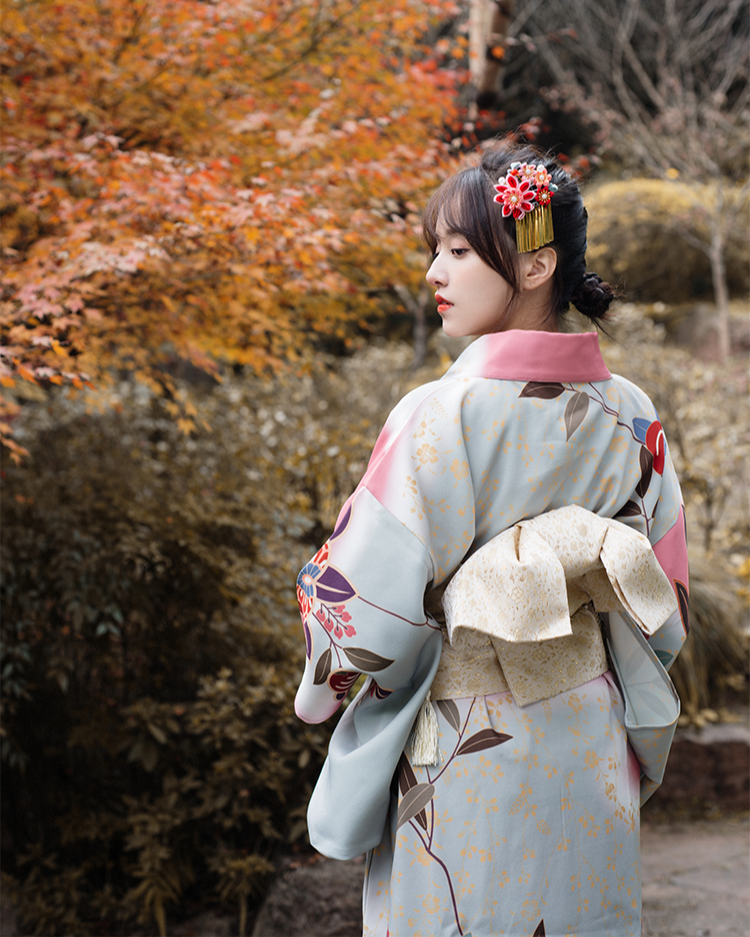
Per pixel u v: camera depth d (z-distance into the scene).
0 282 2.43
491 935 1.10
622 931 1.17
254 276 2.53
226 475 3.59
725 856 2.71
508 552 1.09
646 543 1.14
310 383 5.64
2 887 2.83
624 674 1.24
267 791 2.81
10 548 2.78
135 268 2.29
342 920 2.36
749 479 4.88
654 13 11.05
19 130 2.84
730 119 10.33
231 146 3.09
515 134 1.32
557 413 1.14
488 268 1.17
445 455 1.10
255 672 2.89
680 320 11.92
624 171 12.72
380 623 1.10
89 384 2.23
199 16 2.97
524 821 1.11
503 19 3.87
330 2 3.31
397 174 3.00
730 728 3.26
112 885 2.92
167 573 2.99
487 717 1.13
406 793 1.15
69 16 2.94
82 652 2.89
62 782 2.96
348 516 1.13
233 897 2.79
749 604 3.87
